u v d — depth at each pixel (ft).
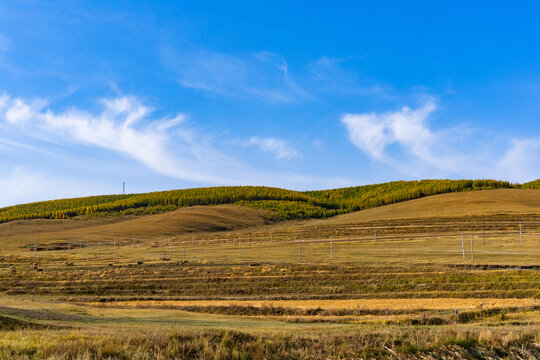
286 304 139.33
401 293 150.82
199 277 193.77
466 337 53.83
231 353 49.29
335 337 55.42
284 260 221.87
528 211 359.25
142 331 62.49
